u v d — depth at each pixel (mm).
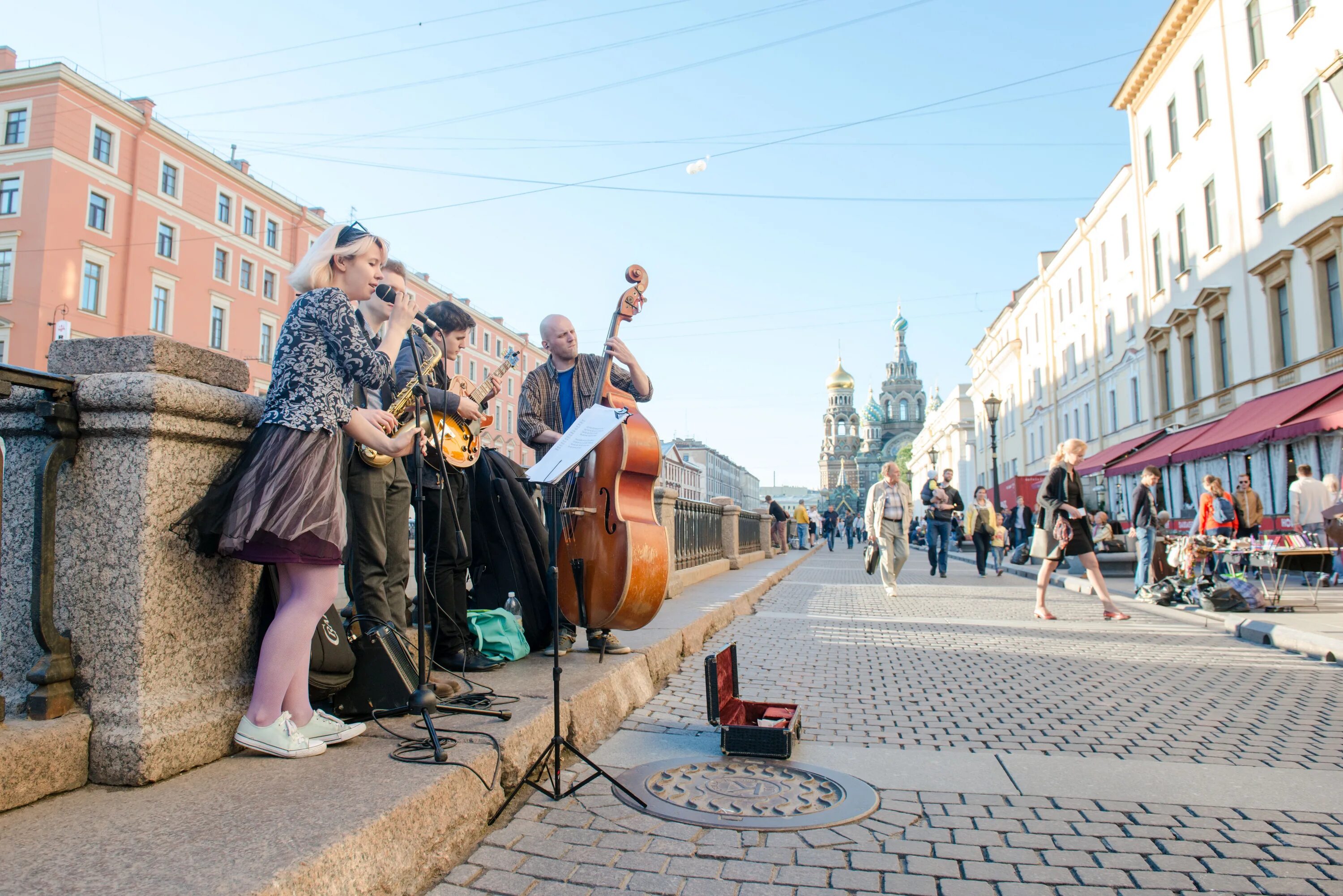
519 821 2758
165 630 2502
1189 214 24234
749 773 3312
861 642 7039
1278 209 19281
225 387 2795
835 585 13859
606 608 4312
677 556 9727
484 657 4188
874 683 5246
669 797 3014
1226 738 3945
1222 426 20562
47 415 2395
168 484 2527
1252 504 13984
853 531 47906
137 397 2412
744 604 8984
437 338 4023
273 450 2516
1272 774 3361
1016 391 49000
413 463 3885
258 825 2033
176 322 35531
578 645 4980
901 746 3787
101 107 32719
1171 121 25766
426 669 3211
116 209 33188
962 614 9289
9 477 2525
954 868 2439
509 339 63812
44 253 30500
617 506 4355
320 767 2533
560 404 4922
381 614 3459
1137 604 10320
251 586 2883
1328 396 15680
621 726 4047
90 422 2467
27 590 2479
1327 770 3422
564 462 2887
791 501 178000
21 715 2371
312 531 2514
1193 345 24250
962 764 3498
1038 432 44250
